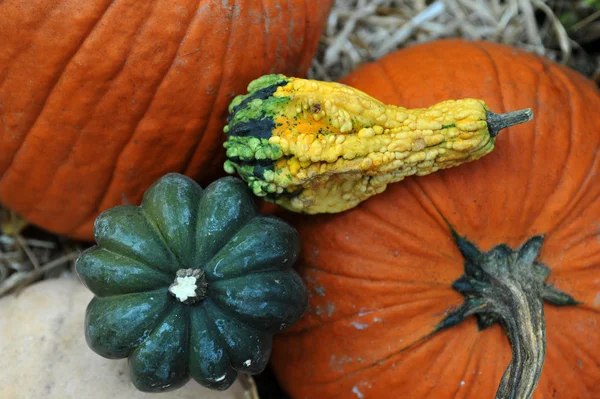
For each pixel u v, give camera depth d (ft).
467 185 1.96
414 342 1.97
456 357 1.97
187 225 1.88
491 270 1.95
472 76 2.06
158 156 2.05
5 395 1.97
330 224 2.02
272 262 1.89
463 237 1.97
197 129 2.03
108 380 2.00
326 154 1.88
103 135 2.00
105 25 1.89
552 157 2.00
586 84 2.18
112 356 1.86
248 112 1.93
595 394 2.02
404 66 2.12
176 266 1.86
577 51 2.64
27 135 2.01
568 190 1.99
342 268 2.00
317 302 2.03
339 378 2.02
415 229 1.97
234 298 1.85
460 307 1.97
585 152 2.02
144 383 1.86
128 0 1.89
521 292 1.91
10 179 2.10
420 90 2.05
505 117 1.89
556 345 1.99
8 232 2.35
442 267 1.97
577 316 1.99
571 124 2.04
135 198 2.12
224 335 1.86
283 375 2.14
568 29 2.62
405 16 2.55
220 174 2.20
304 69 2.18
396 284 1.97
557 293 1.98
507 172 1.97
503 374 1.90
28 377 1.99
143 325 1.83
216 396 2.05
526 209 1.98
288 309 1.89
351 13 2.52
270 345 1.93
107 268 1.85
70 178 2.07
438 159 1.91
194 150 2.07
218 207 1.89
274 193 1.96
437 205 1.96
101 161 2.04
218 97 2.00
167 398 2.01
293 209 1.99
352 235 1.99
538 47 2.57
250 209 1.93
